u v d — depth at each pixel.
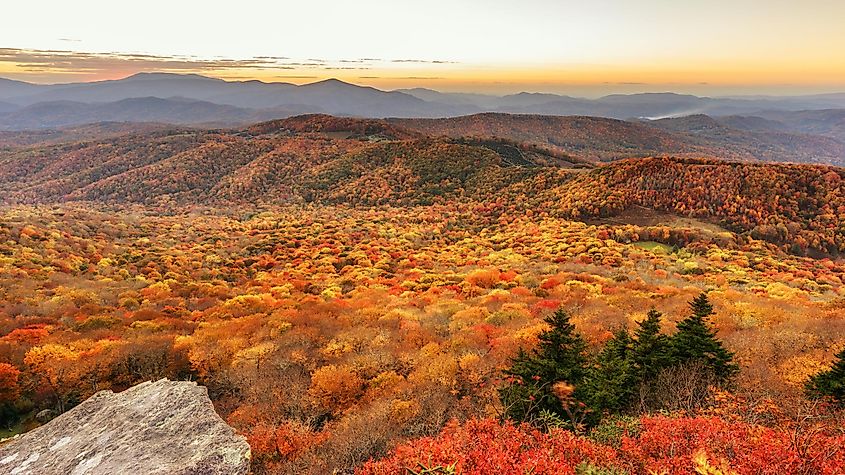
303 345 36.56
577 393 17.88
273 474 22.45
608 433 14.17
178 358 35.50
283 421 26.27
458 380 28.75
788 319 32.62
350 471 21.17
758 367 21.70
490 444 12.88
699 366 19.11
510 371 19.77
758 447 11.37
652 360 19.75
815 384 16.78
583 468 10.94
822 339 26.39
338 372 30.66
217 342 36.94
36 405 30.83
